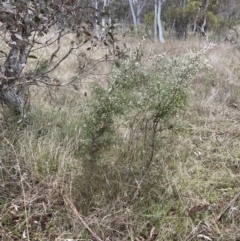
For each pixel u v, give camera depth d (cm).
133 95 244
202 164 321
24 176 265
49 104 392
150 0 2008
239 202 262
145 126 258
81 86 464
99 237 222
